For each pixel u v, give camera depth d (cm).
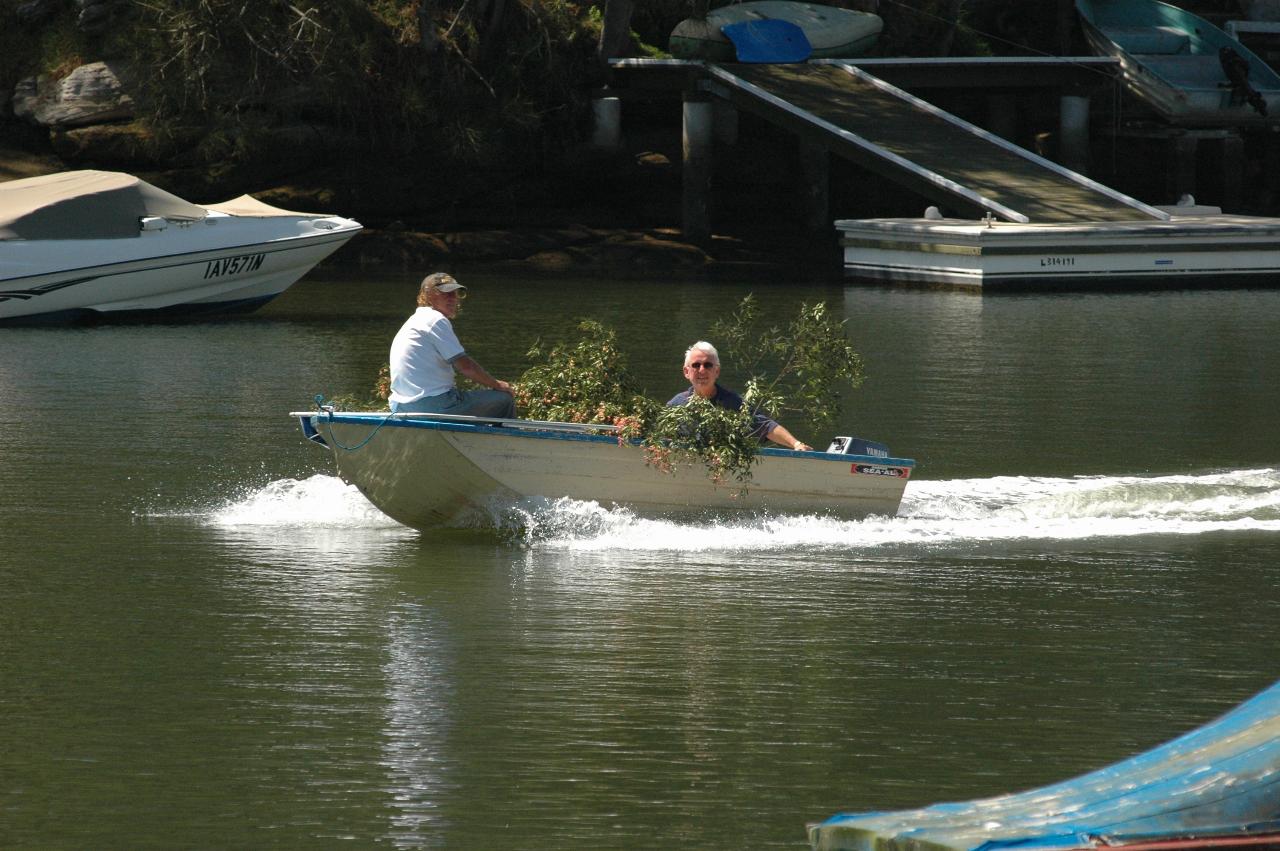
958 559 3778
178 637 3084
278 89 13312
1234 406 6197
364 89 13225
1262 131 16500
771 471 4022
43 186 9294
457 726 2586
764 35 14200
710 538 3950
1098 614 3297
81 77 13125
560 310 9750
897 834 1438
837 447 4184
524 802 2277
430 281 4025
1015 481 4653
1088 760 2452
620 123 15012
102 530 4009
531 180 14438
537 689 2778
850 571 3650
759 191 15212
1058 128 16575
